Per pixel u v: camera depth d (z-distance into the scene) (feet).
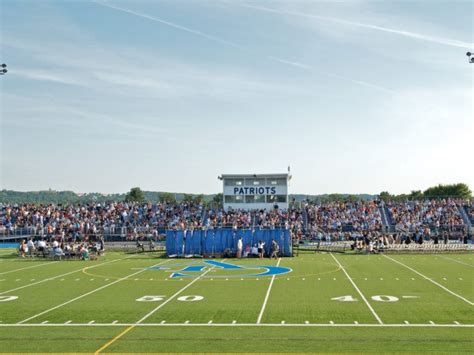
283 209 209.05
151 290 86.99
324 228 189.78
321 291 84.02
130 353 50.65
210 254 148.56
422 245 161.68
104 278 102.42
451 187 426.51
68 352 51.16
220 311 69.36
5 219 210.38
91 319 65.31
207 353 50.37
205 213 208.64
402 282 92.53
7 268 121.70
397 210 207.72
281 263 127.34
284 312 68.23
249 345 52.85
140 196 479.00
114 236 185.78
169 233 150.92
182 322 63.26
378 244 152.87
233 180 212.43
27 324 62.90
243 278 100.53
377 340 54.13
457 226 183.62
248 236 148.66
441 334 56.24
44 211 217.97
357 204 216.74
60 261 137.80
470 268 113.09
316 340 54.39
